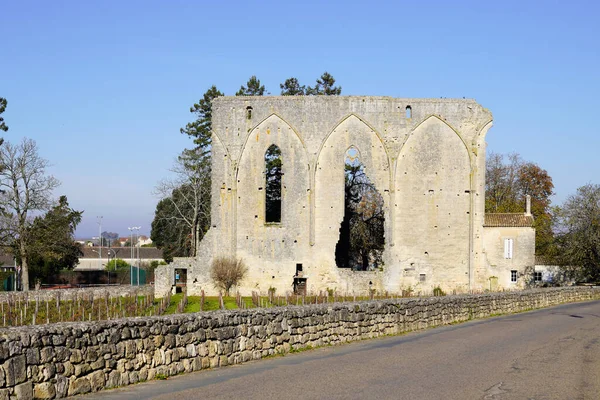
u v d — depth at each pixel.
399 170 64.75
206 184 80.56
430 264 64.50
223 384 15.30
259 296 55.22
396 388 15.12
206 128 82.25
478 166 65.31
